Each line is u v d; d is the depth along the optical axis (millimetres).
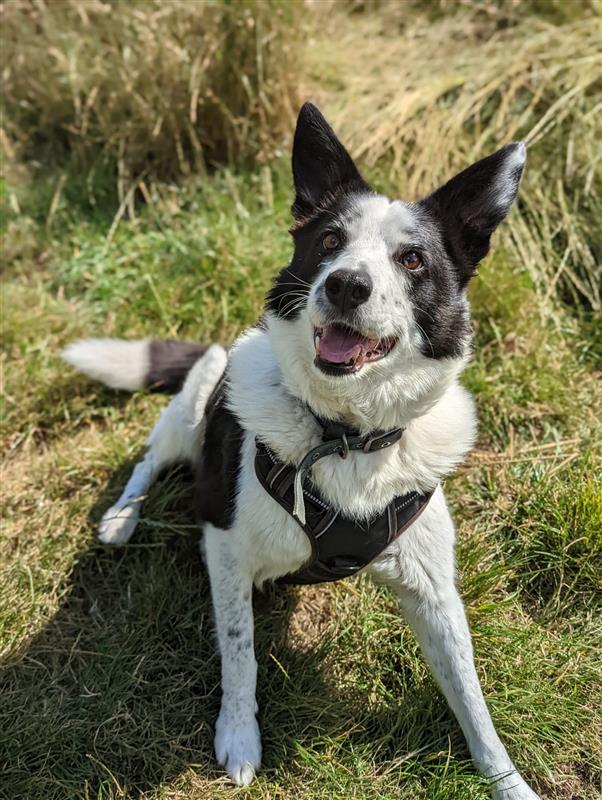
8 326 947
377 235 567
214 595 600
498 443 856
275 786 576
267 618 685
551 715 612
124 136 1160
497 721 606
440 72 1237
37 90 1225
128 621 681
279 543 569
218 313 985
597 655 662
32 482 796
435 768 583
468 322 594
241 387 589
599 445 819
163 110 1140
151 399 885
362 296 516
